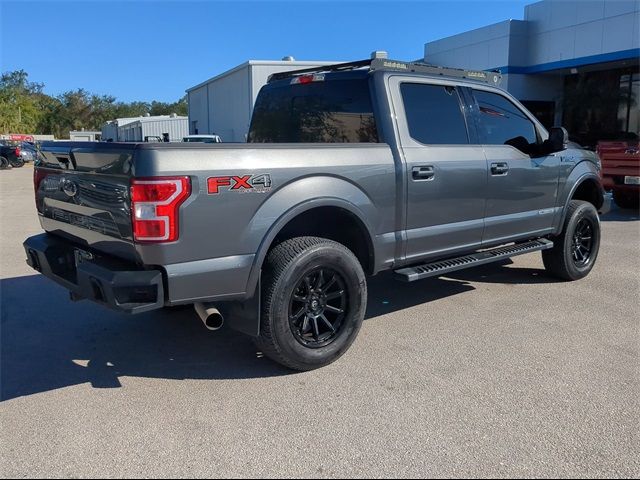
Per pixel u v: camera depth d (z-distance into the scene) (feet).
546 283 21.11
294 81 17.52
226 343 15.26
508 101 18.51
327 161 13.16
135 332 16.15
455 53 82.48
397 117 14.98
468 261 16.62
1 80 327.88
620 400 11.88
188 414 11.43
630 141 38.42
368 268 14.78
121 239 11.59
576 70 72.13
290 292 12.55
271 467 9.62
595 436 10.50
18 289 20.54
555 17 69.31
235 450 10.12
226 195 11.56
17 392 12.43
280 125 18.22
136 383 12.87
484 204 17.06
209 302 12.12
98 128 341.62
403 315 17.47
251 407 11.69
